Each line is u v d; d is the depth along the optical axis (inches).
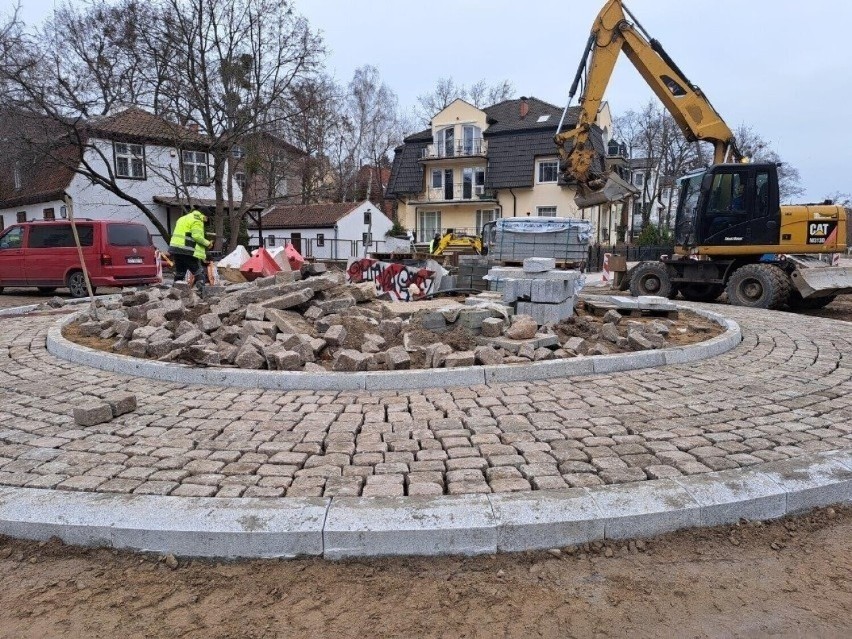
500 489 128.6
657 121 1929.1
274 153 1133.1
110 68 885.8
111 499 124.2
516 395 197.6
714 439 157.0
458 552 115.2
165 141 1104.2
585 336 284.0
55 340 275.4
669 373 228.4
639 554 116.0
